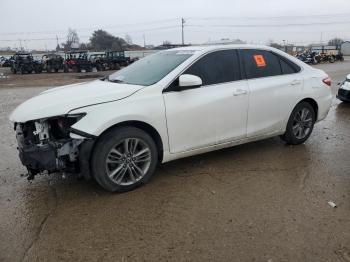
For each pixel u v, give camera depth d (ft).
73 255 10.46
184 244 10.87
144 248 10.72
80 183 15.31
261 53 18.29
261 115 17.81
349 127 24.72
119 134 13.78
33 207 13.29
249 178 15.56
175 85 15.15
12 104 38.37
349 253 10.35
